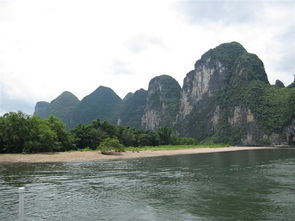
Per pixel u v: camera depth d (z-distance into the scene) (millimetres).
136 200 22250
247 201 21312
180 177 34688
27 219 17609
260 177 33344
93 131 108500
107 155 76438
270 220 16703
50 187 28219
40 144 77750
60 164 53281
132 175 36938
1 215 18375
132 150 98438
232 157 73438
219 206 20000
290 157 70500
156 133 151250
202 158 69812
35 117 83000
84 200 22484
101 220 17234
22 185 29312
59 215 18391
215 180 31797
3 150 76000
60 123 91000
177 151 106188
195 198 22625
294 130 198875
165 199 22453
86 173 39094
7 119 77625
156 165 50781
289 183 28875
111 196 23875
